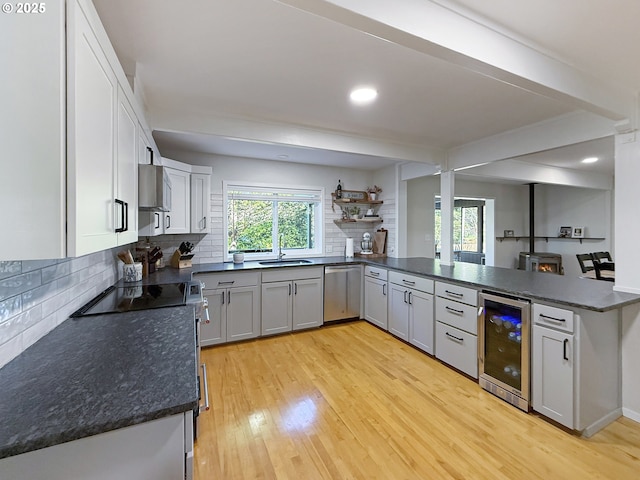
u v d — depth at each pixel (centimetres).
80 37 87
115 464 79
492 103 236
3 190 76
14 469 72
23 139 77
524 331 217
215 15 139
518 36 150
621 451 180
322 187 472
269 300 364
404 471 164
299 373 275
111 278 239
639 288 212
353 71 190
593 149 362
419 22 125
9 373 99
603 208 575
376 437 191
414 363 296
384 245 481
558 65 170
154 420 82
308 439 189
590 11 134
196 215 360
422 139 332
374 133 311
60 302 149
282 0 105
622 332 218
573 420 191
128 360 109
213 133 260
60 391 89
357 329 394
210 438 190
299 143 291
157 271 323
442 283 294
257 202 439
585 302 191
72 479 75
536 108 245
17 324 112
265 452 178
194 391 90
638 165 211
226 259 406
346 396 238
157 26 147
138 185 182
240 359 304
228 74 194
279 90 216
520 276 291
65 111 81
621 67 178
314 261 418
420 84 207
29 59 77
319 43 161
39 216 79
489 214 643
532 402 215
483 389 248
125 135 144
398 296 357
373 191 496
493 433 195
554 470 165
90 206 95
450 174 372
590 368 196
